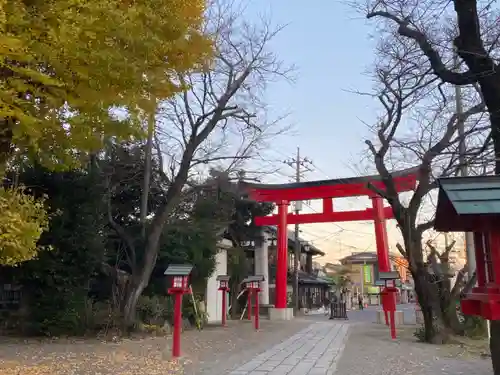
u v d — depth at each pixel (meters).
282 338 17.19
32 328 15.40
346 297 51.44
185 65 6.80
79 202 16.28
